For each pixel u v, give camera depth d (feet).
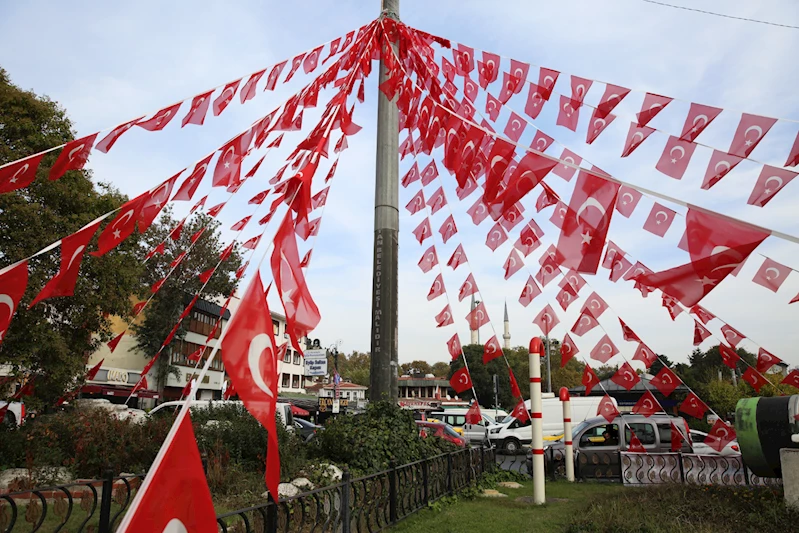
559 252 10.32
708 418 18.28
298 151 15.19
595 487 29.84
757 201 11.87
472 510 22.43
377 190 31.01
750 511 19.53
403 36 25.58
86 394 81.00
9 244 36.32
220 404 38.47
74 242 12.84
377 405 27.61
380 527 17.71
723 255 8.20
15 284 11.40
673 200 8.96
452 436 50.72
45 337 39.14
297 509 15.37
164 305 76.59
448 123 16.12
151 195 15.20
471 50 21.75
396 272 30.25
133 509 7.04
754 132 12.92
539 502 24.44
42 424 27.94
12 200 36.68
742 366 74.43
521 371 129.39
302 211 12.17
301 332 11.05
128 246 47.80
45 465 24.73
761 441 22.12
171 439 7.77
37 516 18.58
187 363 94.07
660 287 8.73
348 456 24.22
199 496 7.77
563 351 18.67
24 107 38.70
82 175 42.14
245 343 8.95
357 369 205.67
